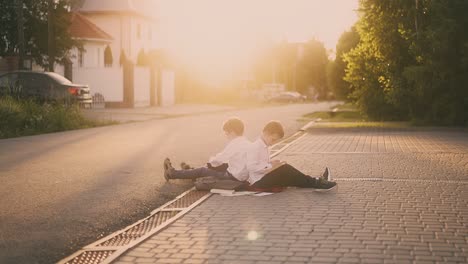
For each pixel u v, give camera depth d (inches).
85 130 807.1
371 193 319.6
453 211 273.1
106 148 574.2
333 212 271.4
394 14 923.4
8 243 227.9
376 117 1037.2
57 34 1359.5
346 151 538.3
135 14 2030.0
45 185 357.7
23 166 442.0
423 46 855.7
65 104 914.7
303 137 711.1
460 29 823.1
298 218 259.0
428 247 212.8
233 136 339.6
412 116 919.0
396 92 905.5
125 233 247.1
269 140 327.0
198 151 550.3
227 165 346.0
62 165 448.8
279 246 215.0
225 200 302.4
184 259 201.2
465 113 874.1
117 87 1520.7
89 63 1797.5
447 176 380.5
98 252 216.1
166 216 277.4
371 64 998.4
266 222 252.4
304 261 196.9
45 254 214.8
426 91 872.3
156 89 1700.3
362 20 971.9
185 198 316.8
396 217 260.8
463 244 216.8
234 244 218.5
